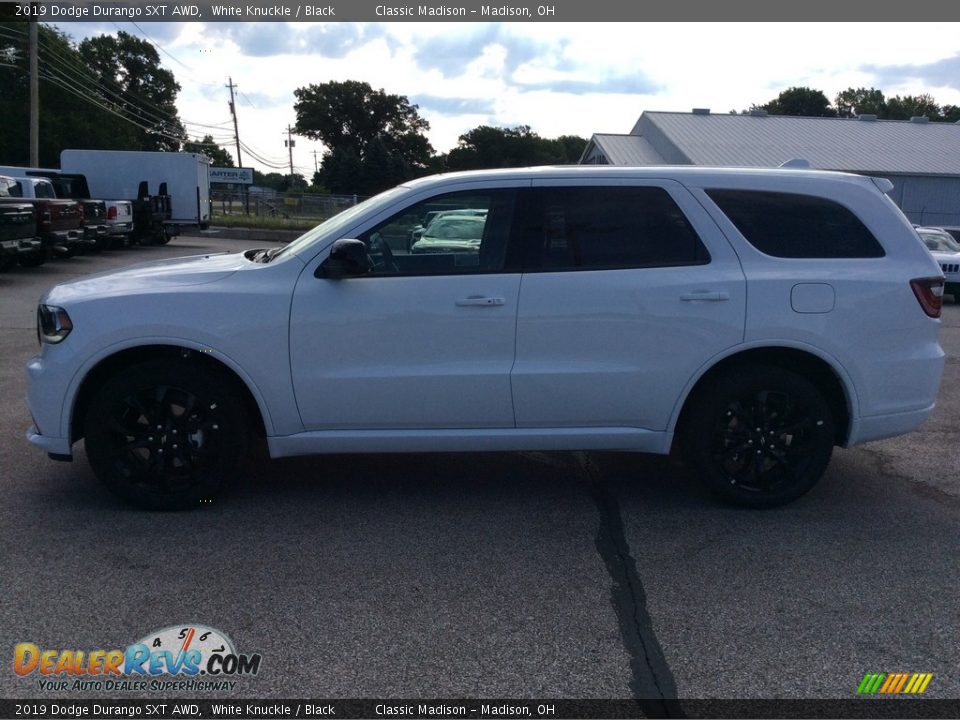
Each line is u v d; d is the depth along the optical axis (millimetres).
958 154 38906
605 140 41562
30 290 14898
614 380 4875
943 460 6211
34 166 30969
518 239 4918
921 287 5031
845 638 3666
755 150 37750
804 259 4977
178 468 4949
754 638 3656
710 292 4836
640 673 3387
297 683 3297
